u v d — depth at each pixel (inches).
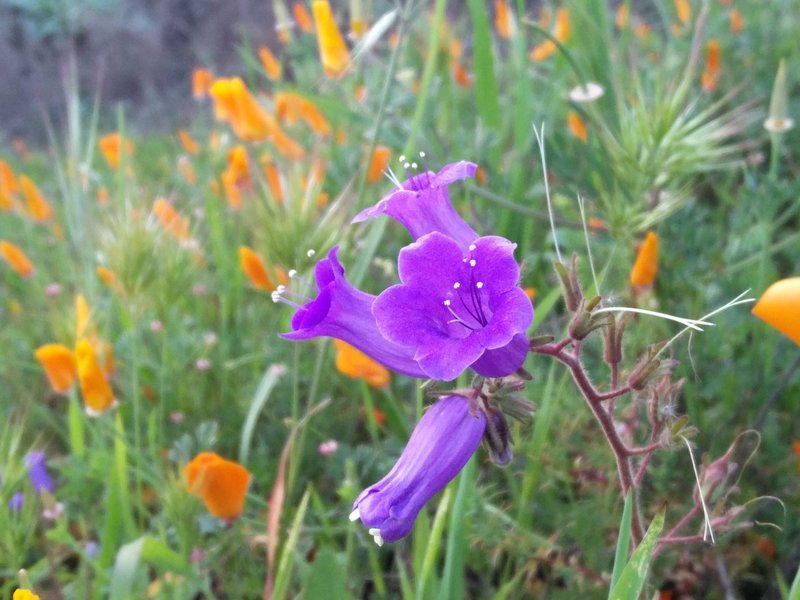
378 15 18.4
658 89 9.6
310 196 9.0
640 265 8.8
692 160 9.2
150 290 10.2
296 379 9.2
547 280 12.2
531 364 9.7
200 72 19.7
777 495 9.3
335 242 9.4
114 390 13.0
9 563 8.0
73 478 10.0
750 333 11.4
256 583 9.2
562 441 9.0
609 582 8.3
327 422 11.4
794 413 10.2
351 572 9.0
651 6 23.9
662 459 9.1
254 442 11.6
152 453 9.8
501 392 5.5
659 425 6.2
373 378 9.8
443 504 7.1
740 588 9.5
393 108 12.8
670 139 9.0
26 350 14.3
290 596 9.0
